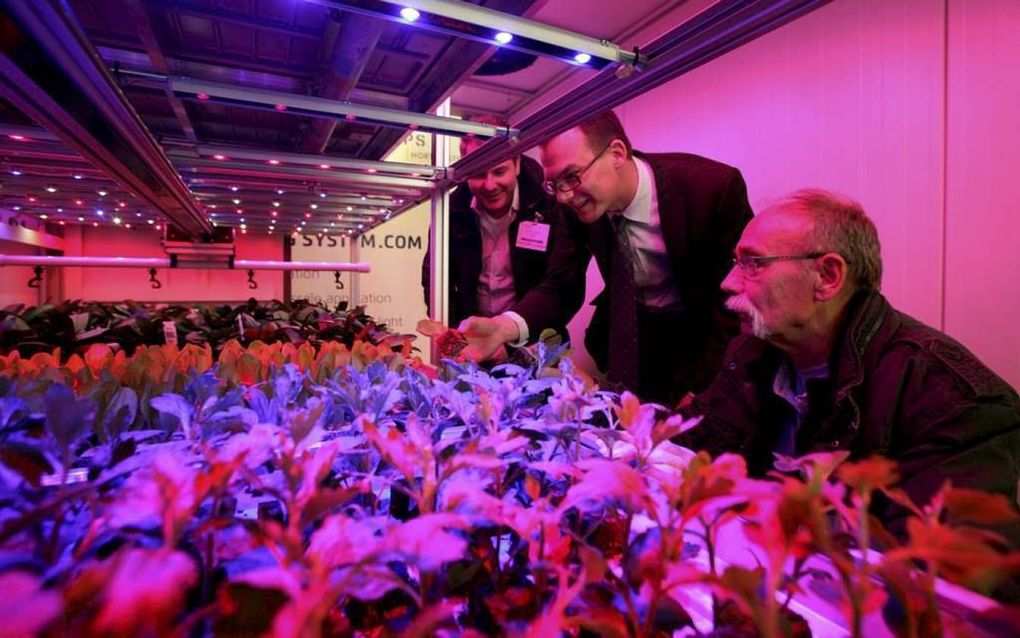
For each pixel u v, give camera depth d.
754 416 1.19
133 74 0.98
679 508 0.34
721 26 0.71
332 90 1.16
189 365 0.92
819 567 0.38
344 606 0.37
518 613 0.35
